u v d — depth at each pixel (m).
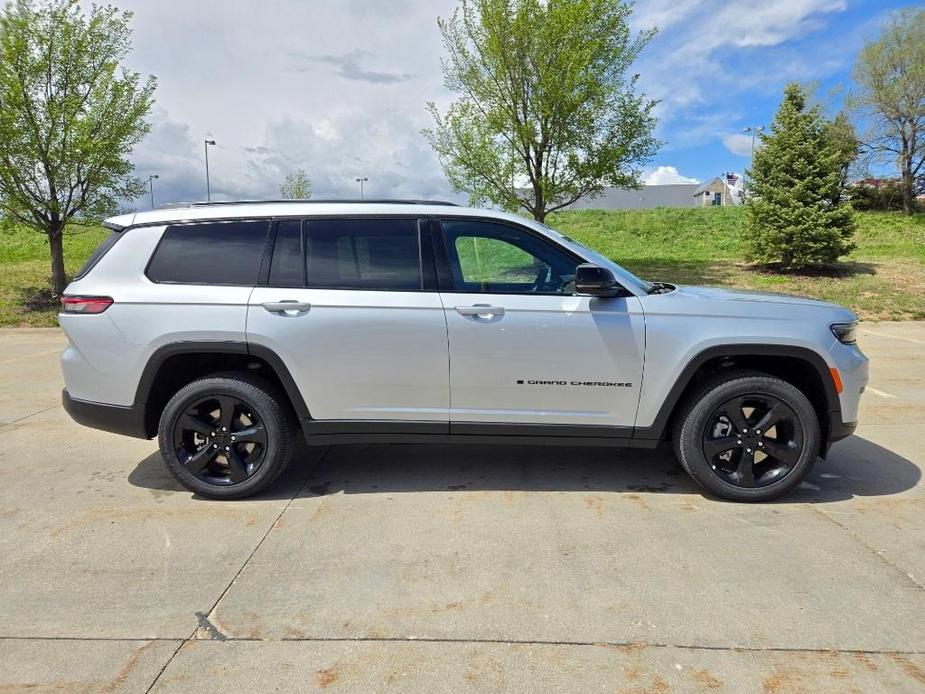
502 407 3.68
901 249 19.33
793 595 2.69
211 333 3.61
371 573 2.91
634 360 3.59
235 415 3.78
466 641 2.41
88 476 4.20
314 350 3.62
